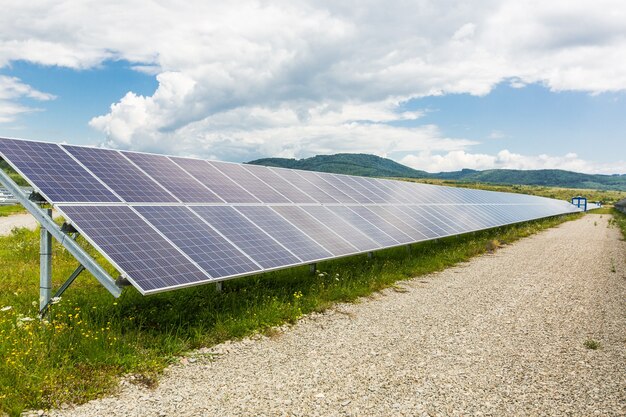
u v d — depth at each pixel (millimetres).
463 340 10641
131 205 11664
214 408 7082
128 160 14070
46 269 10328
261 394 7613
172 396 7445
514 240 32844
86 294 12516
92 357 8453
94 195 11133
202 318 10930
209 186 15391
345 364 9016
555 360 9453
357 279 15820
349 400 7496
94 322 10148
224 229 12977
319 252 14406
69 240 9984
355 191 24625
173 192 13602
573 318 12688
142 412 6875
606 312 13367
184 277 10086
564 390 8016
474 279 17984
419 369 8859
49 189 10312
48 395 7195
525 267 21156
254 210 15328
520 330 11508
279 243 13750
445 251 23656
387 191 28281
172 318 10727
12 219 36344
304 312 12359
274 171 20938
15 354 7941
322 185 22734
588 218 66375
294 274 15906
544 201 77062
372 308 13219
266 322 11188
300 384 8039
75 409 6895
